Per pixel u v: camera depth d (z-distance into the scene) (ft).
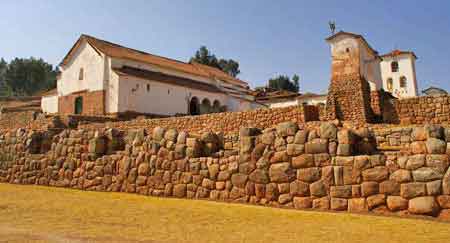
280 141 31.73
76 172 46.19
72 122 110.52
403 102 67.26
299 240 20.49
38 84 387.96
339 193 28.09
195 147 37.35
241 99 186.70
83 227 24.16
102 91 143.13
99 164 44.37
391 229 22.15
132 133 43.27
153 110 147.23
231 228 23.68
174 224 25.03
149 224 25.08
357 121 68.18
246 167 33.30
